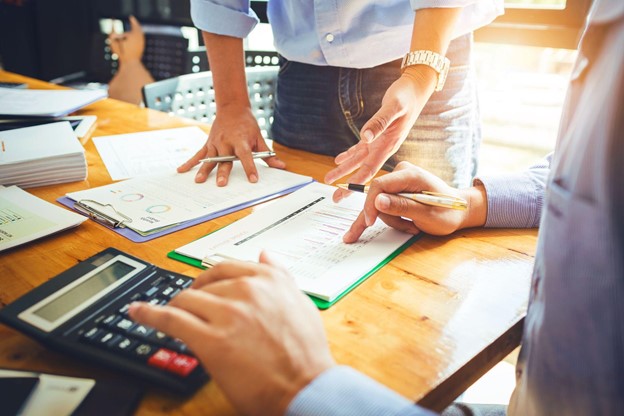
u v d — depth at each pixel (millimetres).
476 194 810
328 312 590
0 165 909
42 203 849
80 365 500
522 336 590
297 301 491
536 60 1907
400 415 410
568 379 509
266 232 762
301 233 759
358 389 427
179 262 697
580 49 513
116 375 485
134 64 2697
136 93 2729
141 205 864
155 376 465
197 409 456
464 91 1186
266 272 513
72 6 3664
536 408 547
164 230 786
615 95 444
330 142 1252
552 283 508
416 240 761
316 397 419
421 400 474
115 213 831
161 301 558
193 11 1138
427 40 901
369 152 900
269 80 1732
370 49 1104
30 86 1750
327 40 1111
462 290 637
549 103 2344
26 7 3791
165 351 488
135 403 452
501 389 1442
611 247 464
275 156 1072
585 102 488
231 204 871
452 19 905
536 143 2520
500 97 2338
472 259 710
